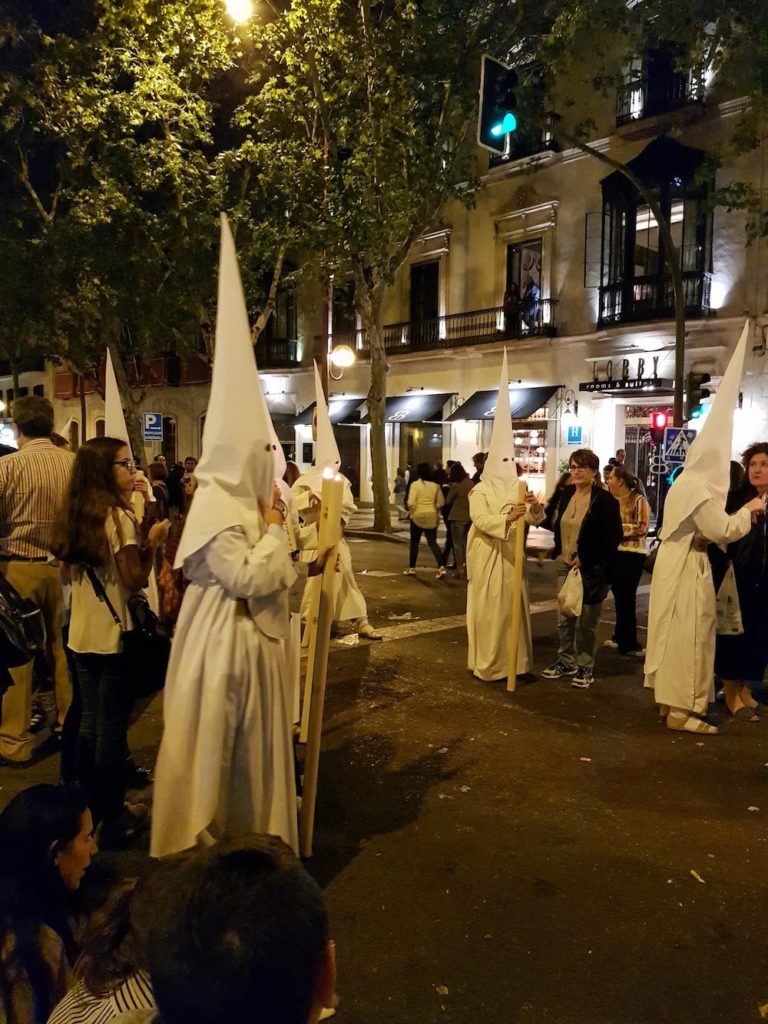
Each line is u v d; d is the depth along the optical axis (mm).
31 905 2146
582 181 21938
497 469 7234
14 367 30469
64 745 4359
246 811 3316
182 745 3236
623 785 5039
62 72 18328
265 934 1164
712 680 5988
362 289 19359
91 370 27219
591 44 20734
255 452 3291
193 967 1145
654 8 15203
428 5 16156
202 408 33031
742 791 4969
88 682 4105
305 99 17734
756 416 18641
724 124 18938
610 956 3334
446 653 8250
